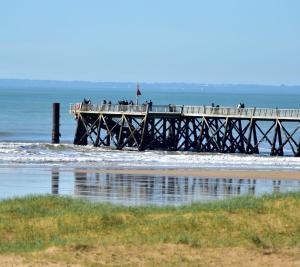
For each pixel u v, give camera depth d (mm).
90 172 113625
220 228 57031
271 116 149125
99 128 161500
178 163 129375
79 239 54312
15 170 115062
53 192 92062
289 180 107875
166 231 56375
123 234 55969
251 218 59344
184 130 163250
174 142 158875
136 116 157375
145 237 54781
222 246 52781
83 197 87188
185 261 49438
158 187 98000
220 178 108500
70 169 117438
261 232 56031
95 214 61812
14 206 67250
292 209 61781
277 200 65562
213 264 49000
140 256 50438
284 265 49031
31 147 156500
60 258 49625
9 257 50156
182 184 101312
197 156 140625
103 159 133875
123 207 67250
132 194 91188
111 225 59500
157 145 158250
